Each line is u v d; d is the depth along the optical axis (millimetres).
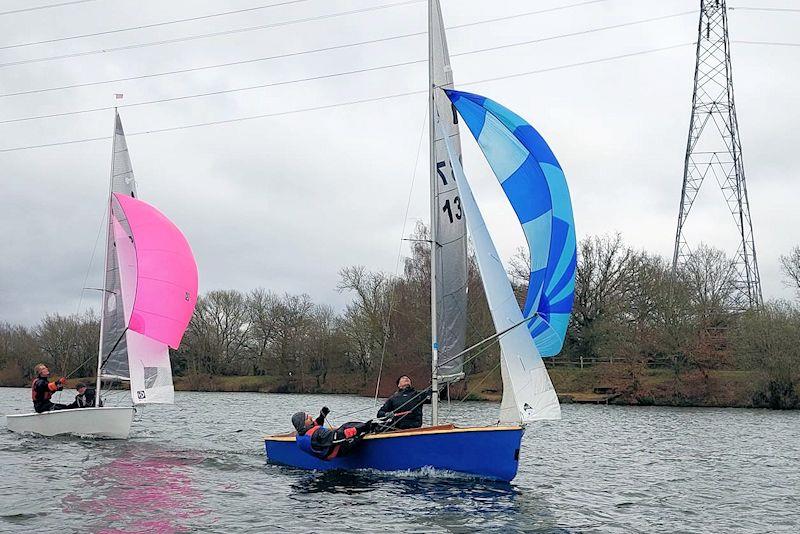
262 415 33062
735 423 31844
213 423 28156
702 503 13047
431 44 15125
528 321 13727
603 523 11273
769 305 47500
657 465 17828
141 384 20438
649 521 11539
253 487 13352
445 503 12070
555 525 11016
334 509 11656
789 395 42906
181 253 20906
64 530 10305
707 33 46375
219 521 10938
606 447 21719
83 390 21062
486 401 42750
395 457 14133
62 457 16844
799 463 18469
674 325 47594
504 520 11180
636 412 39281
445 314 14609
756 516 12047
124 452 17906
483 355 40406
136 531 10320
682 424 31125
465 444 13422
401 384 14656
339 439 14102
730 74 46531
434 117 14953
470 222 13961
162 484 13664
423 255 41312
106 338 20812
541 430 27656
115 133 21641
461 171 14391
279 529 10531
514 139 14070
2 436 20359
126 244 21125
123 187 21469
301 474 14641
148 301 20172
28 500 12219
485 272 13742
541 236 13859
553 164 13711
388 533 10398
